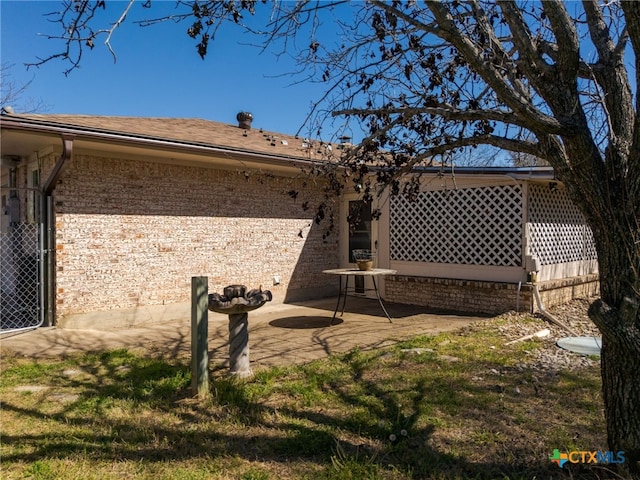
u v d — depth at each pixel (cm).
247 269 912
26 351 572
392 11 287
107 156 730
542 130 251
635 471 261
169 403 406
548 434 336
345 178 435
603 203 256
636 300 246
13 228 778
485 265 839
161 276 791
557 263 873
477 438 333
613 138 261
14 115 577
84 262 708
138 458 310
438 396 409
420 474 288
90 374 487
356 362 512
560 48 252
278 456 313
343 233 1076
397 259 970
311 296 1023
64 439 336
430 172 670
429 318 781
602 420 358
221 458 309
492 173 779
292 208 989
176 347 604
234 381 445
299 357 543
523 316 753
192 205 832
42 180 732
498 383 442
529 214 797
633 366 256
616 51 273
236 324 466
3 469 295
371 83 392
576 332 667
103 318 724
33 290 712
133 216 759
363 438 336
